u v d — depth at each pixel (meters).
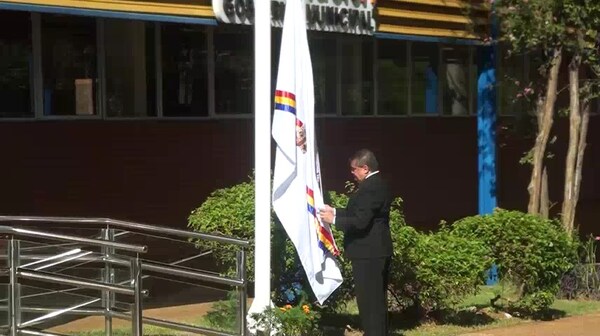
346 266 10.70
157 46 15.13
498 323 12.54
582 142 15.69
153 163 15.01
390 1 15.22
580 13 14.62
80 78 14.08
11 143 13.19
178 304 10.09
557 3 14.61
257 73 9.99
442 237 11.94
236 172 16.28
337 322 11.71
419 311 12.10
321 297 10.07
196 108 15.70
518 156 21.56
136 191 14.75
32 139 13.43
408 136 19.72
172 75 15.35
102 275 9.73
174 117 15.36
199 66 15.73
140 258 9.74
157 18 11.86
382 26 15.09
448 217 20.50
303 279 10.62
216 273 10.11
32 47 13.46
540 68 15.84
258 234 9.95
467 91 21.03
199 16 12.34
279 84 9.94
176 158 15.36
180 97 15.48
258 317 9.81
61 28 13.83
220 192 11.15
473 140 21.12
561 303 14.53
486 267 11.88
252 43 16.52
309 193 10.02
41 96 13.57
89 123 14.15
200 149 15.72
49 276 9.34
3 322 9.29
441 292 11.58
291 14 10.02
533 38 15.01
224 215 10.53
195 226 10.98
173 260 10.52
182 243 10.56
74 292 9.62
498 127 18.94
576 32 14.90
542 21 14.84
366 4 14.70
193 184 15.58
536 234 12.40
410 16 15.60
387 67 19.33
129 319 9.57
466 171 20.94
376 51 19.08
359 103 18.78
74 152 13.94
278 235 10.50
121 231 10.23
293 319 9.95
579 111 15.75
